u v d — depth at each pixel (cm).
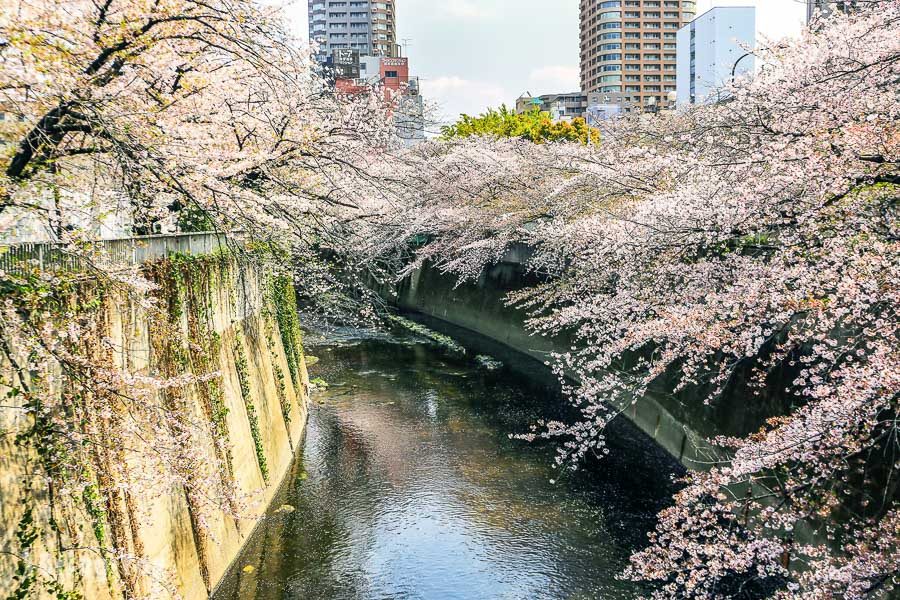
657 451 1535
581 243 1435
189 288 1122
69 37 711
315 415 1897
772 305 765
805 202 768
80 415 726
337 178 1631
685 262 1118
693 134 1078
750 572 955
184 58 877
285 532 1249
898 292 629
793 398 1029
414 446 1648
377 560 1148
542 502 1334
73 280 711
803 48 966
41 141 680
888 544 663
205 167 820
